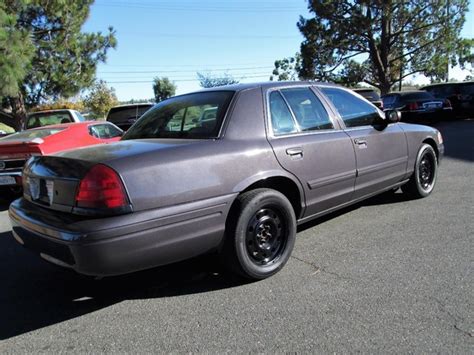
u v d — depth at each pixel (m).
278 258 3.88
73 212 3.14
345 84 32.84
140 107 14.87
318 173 4.23
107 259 2.97
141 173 3.12
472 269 3.74
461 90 18.08
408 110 16.42
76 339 3.07
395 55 31.64
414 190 5.89
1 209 7.38
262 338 2.93
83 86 21.88
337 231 4.95
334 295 3.45
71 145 7.95
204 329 3.09
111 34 22.23
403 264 3.93
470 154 9.52
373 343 2.78
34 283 4.06
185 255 3.38
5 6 16.41
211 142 3.57
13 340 3.10
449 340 2.77
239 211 3.56
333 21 30.14
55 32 20.73
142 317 3.32
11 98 20.00
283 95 4.25
